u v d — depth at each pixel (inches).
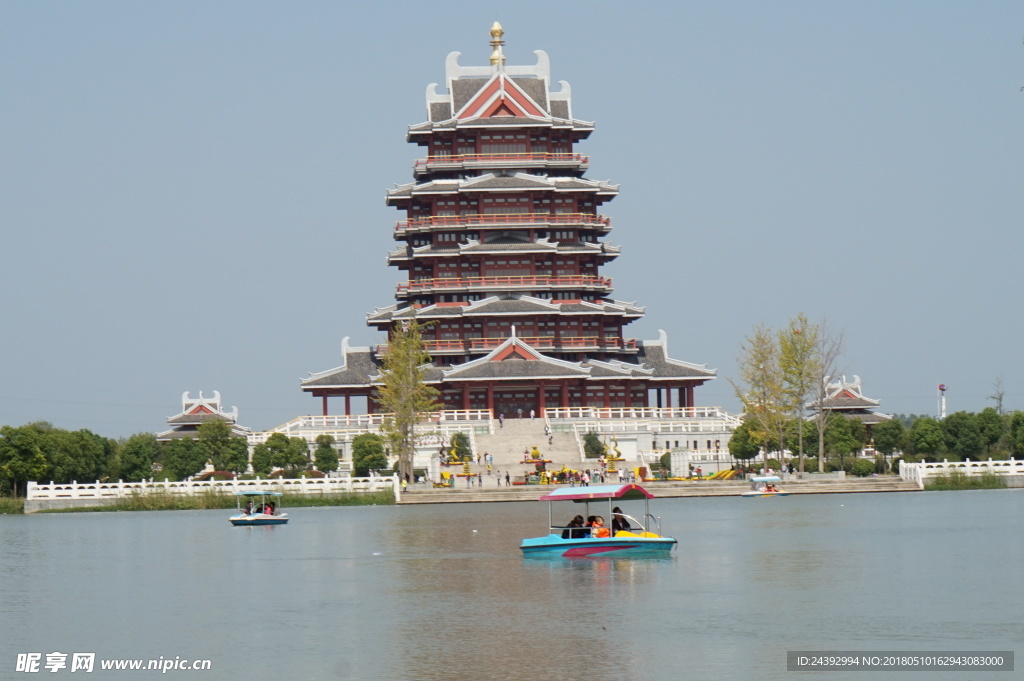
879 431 6579.7
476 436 6619.1
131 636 2253.9
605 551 3147.1
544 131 7554.1
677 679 1860.2
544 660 1979.6
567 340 7431.1
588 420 6776.6
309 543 3624.5
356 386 7559.1
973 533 3538.4
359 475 6205.7
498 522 4151.1
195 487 5413.4
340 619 2357.3
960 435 6353.3
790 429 6279.5
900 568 2859.3
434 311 7332.7
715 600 2461.9
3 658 2096.5
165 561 3282.5
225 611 2479.1
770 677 1868.8
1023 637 2103.8
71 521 4719.5
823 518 4104.3
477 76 7824.8
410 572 2930.6
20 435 5487.2
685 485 5526.6
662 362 7815.0
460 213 7504.9
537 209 7539.4
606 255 7731.3
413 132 7504.9
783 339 6092.5
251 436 6875.0
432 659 2004.2
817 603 2417.6
